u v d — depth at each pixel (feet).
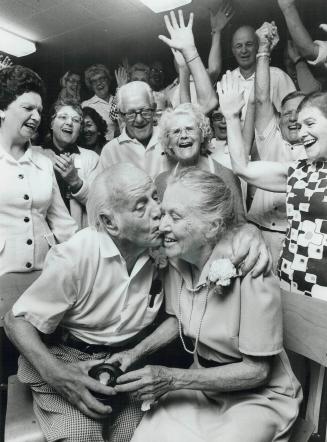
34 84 4.57
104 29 7.25
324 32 5.45
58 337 3.34
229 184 5.28
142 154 6.24
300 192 4.52
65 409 3.01
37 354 2.91
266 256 2.82
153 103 6.24
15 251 4.64
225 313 2.90
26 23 7.82
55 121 6.53
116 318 3.25
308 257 4.40
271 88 5.82
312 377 3.16
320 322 2.89
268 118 5.86
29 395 3.46
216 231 2.90
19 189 4.65
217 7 6.12
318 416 3.08
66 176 6.10
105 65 7.40
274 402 2.90
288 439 2.92
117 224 2.96
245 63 5.97
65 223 5.26
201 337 3.02
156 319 3.68
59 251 3.03
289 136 5.70
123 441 3.14
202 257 3.03
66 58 7.86
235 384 2.78
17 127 4.60
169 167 5.95
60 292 2.97
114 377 2.87
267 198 5.69
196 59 6.16
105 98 7.34
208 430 2.79
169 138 5.18
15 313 3.02
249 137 6.04
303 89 5.65
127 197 2.85
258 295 2.73
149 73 7.01
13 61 8.47
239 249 2.82
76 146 6.74
